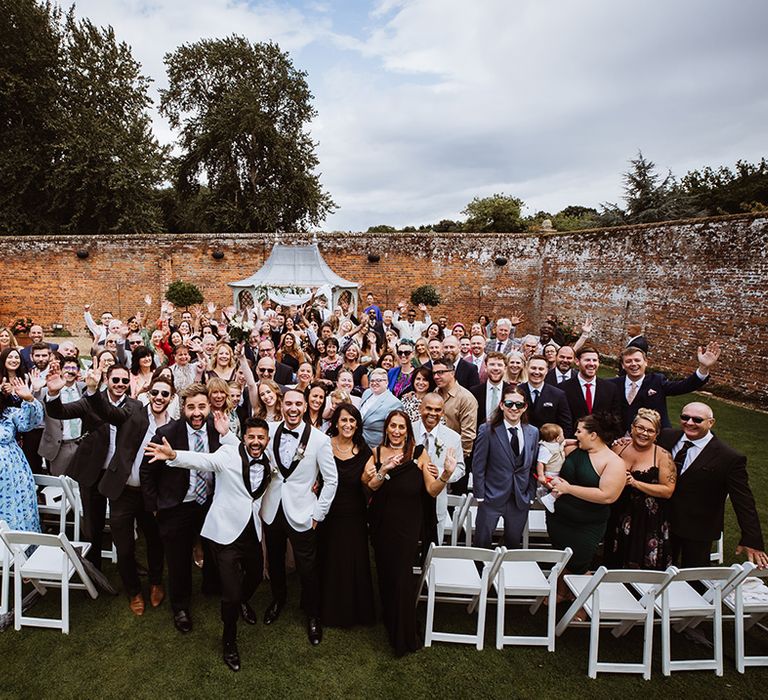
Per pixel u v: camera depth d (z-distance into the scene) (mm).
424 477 3508
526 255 18219
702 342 11836
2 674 3143
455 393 4758
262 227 28312
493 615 3910
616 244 14711
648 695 3115
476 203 37562
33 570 3496
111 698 2984
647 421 3660
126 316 17703
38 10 21516
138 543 4844
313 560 3488
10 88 20562
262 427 3311
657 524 3771
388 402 4617
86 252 17125
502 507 3967
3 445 3875
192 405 3502
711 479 3629
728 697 3113
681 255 12453
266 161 28656
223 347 5609
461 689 3117
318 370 6605
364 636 3576
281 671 3227
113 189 22062
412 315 10914
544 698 3064
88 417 3670
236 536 3287
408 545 3400
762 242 10398
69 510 4594
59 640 3453
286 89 29125
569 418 4773
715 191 28406
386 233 18016
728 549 4879
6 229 21594
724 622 3906
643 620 3400
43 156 22359
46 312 17328
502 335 7344
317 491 3527
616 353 14773
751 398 10500
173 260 17625
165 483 3453
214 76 28672
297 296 13531
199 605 3891
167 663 3268
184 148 28578
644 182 24469
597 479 3605
